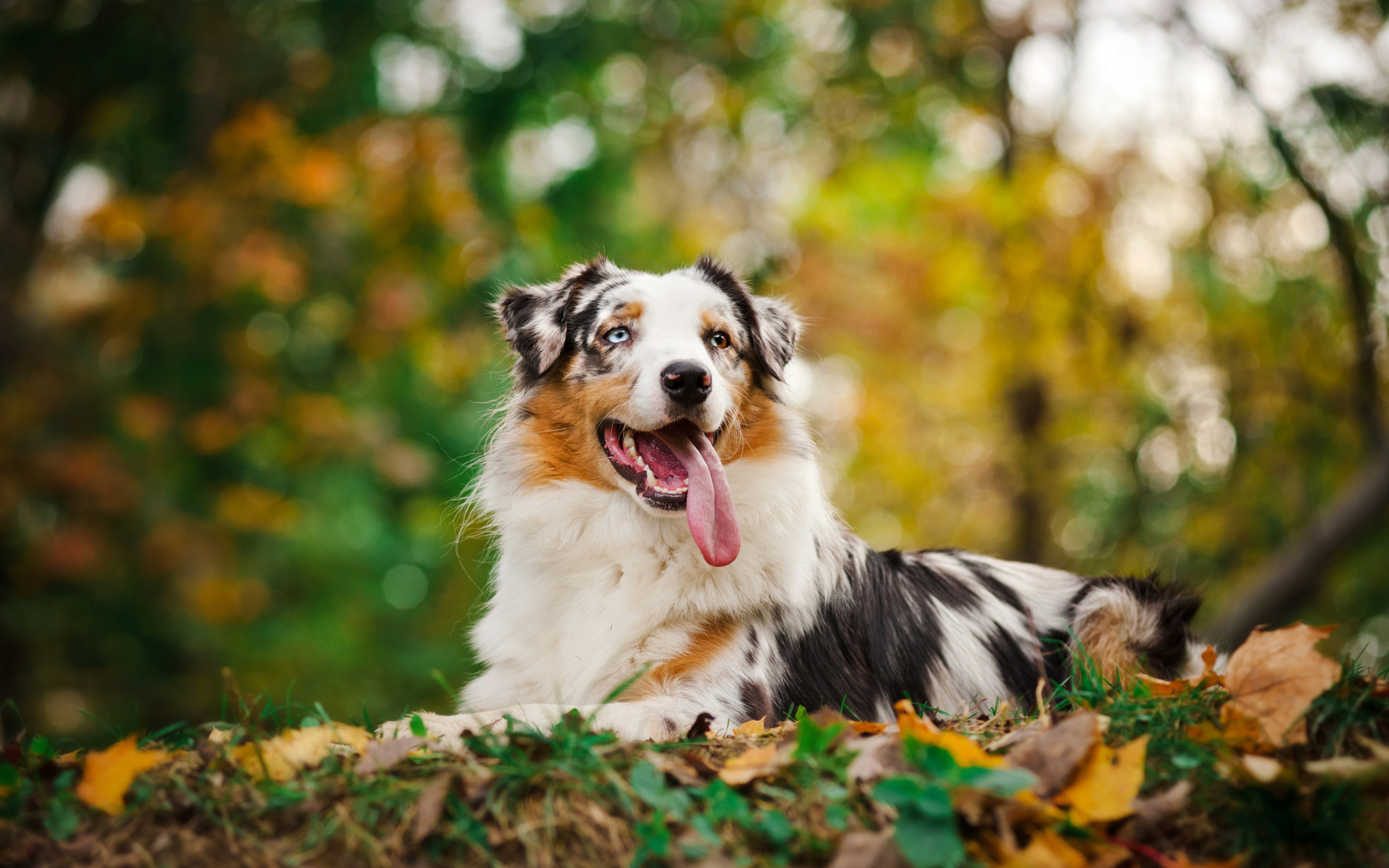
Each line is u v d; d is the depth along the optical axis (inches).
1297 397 539.2
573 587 167.8
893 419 634.8
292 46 556.4
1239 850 97.3
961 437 646.5
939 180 613.6
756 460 172.4
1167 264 538.9
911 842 89.1
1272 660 113.9
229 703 138.6
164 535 500.7
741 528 163.9
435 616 662.5
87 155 557.0
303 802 101.7
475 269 514.3
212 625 551.2
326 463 547.8
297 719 141.9
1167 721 116.0
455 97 571.8
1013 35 592.4
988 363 601.0
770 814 96.4
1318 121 466.0
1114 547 595.5
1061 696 156.0
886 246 599.2
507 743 111.4
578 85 582.6
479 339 538.3
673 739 127.8
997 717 138.5
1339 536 487.8
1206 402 553.6
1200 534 585.6
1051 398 608.7
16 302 509.7
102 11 517.0
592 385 169.0
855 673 166.4
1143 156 532.4
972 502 640.4
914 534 673.0
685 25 593.6
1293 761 108.8
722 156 654.5
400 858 96.3
